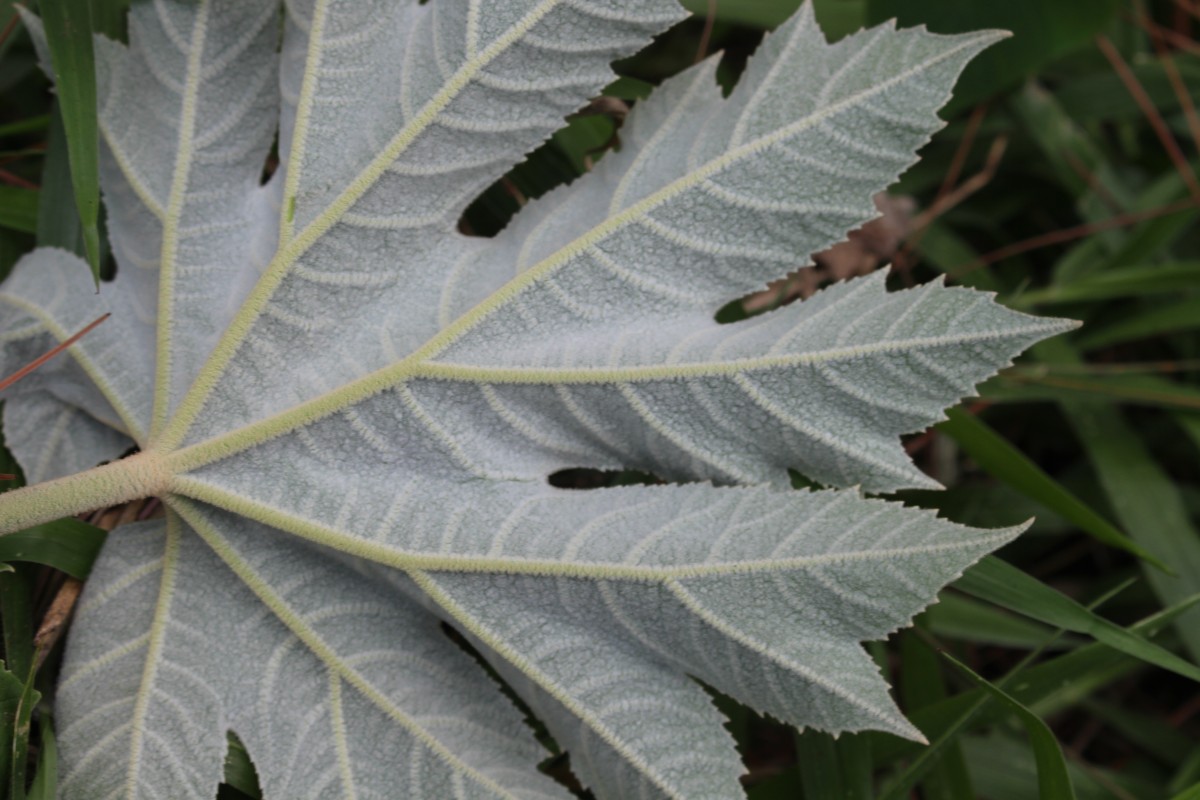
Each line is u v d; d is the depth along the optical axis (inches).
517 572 24.0
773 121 23.8
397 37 24.0
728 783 24.0
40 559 24.9
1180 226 31.0
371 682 24.5
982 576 26.8
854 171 23.7
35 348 25.2
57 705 24.5
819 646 23.7
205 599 24.7
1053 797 25.3
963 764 27.5
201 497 24.5
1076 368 30.8
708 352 23.9
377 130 23.9
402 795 24.5
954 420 28.3
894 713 23.5
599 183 24.2
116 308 25.1
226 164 24.7
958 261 31.4
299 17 24.0
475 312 24.2
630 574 23.8
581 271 24.2
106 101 24.7
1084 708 30.5
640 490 24.2
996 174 32.4
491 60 23.6
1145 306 31.7
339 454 24.5
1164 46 32.3
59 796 24.3
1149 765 30.5
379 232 24.2
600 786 24.6
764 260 24.1
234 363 24.5
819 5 30.3
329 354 24.5
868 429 23.9
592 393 24.1
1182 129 32.0
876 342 23.6
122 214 25.0
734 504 23.9
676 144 24.0
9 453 25.8
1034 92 31.6
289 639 24.6
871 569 23.5
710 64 24.1
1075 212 32.6
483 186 24.4
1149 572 29.4
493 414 24.3
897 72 23.5
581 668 24.2
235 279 24.7
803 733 26.6
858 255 30.5
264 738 24.5
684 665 24.2
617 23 23.5
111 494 24.3
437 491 24.3
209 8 24.5
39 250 25.6
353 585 24.7
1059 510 28.5
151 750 24.3
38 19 25.1
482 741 24.7
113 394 24.9
